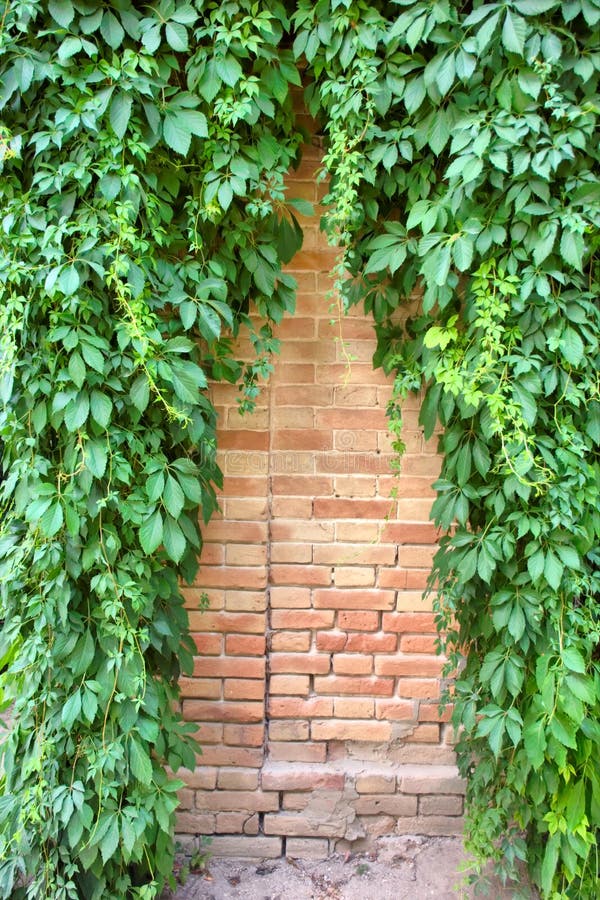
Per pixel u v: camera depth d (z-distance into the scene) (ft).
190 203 6.46
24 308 5.87
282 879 7.59
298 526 7.88
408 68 6.04
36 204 6.00
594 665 6.44
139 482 6.40
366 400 7.74
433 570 7.14
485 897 7.25
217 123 6.31
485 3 5.84
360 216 6.72
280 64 6.32
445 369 6.33
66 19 5.63
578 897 6.59
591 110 5.63
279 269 6.93
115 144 5.84
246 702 7.95
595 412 6.26
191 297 6.43
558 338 6.03
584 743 6.44
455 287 6.67
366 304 7.29
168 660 6.99
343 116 6.19
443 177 6.19
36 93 5.96
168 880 6.93
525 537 6.63
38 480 6.06
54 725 6.23
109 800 6.22
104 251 5.86
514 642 6.45
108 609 6.05
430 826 7.98
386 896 7.31
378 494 7.83
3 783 6.73
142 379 6.03
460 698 7.00
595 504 6.27
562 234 5.92
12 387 6.04
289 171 7.49
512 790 6.90
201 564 7.84
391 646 7.97
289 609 7.95
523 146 5.75
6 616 6.48
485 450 6.46
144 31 5.89
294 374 7.73
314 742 8.05
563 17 5.67
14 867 6.18
